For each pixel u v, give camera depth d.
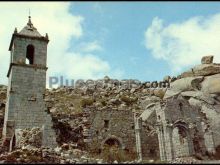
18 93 38.78
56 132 38.47
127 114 42.12
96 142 39.59
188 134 41.16
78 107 52.22
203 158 39.81
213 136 45.03
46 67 40.97
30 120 38.19
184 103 43.03
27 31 41.97
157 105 42.38
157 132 40.81
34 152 28.81
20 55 40.38
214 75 56.69
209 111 48.47
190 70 61.09
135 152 40.25
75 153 31.55
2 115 43.44
